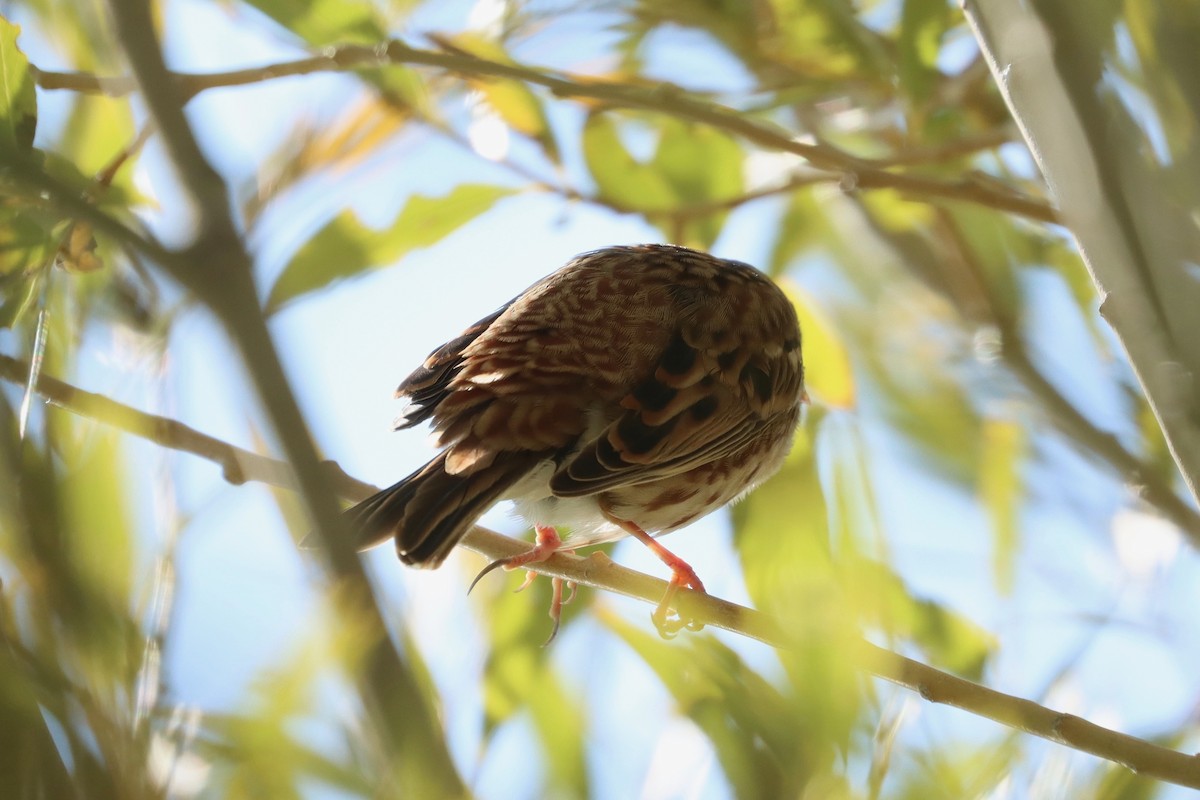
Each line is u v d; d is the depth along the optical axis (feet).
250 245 22.20
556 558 30.83
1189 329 18.76
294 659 11.22
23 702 11.76
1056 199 20.06
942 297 41.11
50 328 18.61
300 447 13.07
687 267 36.55
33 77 23.44
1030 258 40.75
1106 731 25.02
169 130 14.23
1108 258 19.24
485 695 25.54
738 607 30.07
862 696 14.05
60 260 19.43
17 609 12.21
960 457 37.96
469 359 32.71
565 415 31.58
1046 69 19.75
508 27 38.70
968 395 39.14
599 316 33.76
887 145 42.65
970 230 41.29
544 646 28.43
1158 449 36.86
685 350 33.86
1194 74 17.72
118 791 11.55
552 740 15.44
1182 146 18.07
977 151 35.65
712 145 41.14
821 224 45.39
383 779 11.62
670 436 32.19
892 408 39.22
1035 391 38.32
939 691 25.75
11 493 12.57
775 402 36.09
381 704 11.76
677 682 16.76
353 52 30.45
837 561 15.62
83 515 12.53
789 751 12.59
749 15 38.75
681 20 38.81
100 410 13.64
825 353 39.93
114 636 12.09
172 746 11.63
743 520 30.04
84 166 27.91
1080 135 19.34
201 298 13.58
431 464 30.58
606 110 39.11
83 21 25.26
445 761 11.89
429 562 27.63
